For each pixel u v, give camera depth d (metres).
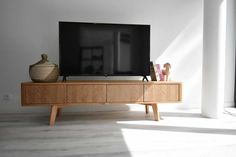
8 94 2.88
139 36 2.74
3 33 2.83
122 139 1.92
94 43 2.68
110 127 2.29
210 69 2.67
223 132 2.12
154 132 2.12
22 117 2.70
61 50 2.61
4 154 1.59
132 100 2.53
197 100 3.24
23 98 2.36
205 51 2.72
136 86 2.53
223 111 2.93
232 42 3.30
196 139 1.92
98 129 2.22
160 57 3.13
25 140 1.89
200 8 3.19
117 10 3.02
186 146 1.75
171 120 2.57
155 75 2.73
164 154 1.60
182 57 3.18
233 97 3.33
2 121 2.51
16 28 2.85
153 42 3.11
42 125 2.36
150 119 2.63
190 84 3.21
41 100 2.39
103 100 2.49
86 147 1.73
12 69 2.87
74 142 1.84
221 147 1.73
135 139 1.92
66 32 2.61
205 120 2.57
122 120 2.58
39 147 1.73
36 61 2.91
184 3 3.15
